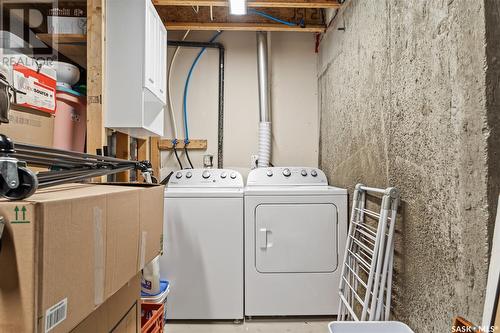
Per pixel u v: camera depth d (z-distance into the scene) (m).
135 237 0.87
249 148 2.98
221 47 2.95
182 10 2.69
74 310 0.57
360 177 1.87
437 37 1.08
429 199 1.13
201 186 2.45
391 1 1.44
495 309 0.74
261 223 2.09
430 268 1.12
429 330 1.13
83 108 1.82
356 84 1.93
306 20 2.73
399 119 1.36
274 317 2.15
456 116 0.97
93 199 0.64
